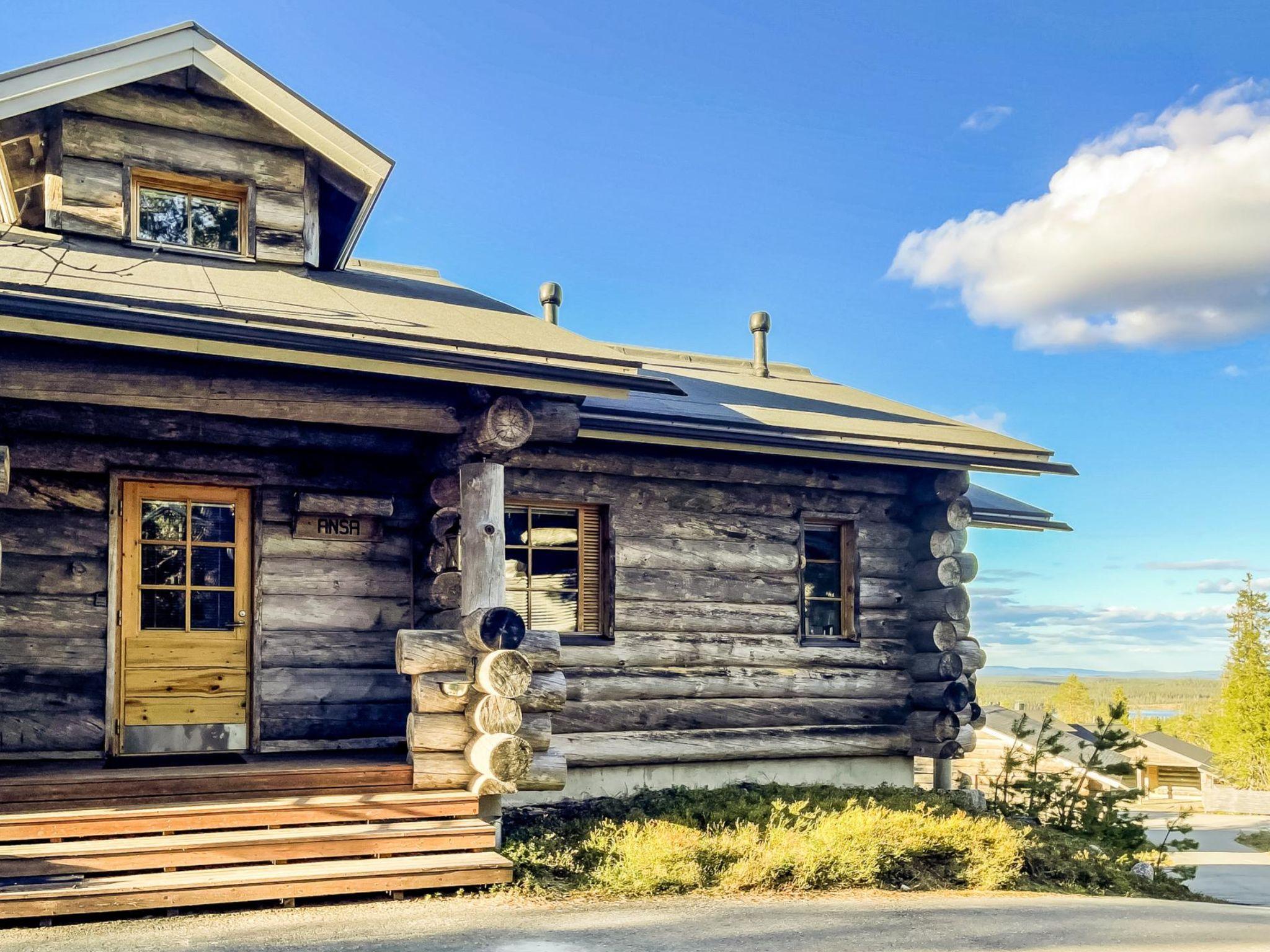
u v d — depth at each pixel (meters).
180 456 8.40
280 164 9.44
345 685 8.80
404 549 9.16
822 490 11.17
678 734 9.97
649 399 10.32
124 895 6.08
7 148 8.66
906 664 11.34
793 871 7.59
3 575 7.85
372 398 7.66
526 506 9.94
